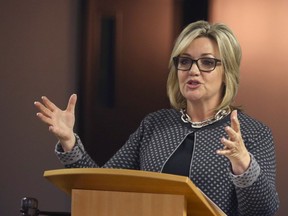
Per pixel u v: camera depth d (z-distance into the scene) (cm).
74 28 1054
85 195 538
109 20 1044
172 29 1025
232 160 551
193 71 648
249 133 646
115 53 1041
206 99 661
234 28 1002
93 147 1045
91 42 1048
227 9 1005
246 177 555
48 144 1062
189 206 545
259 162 627
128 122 1041
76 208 539
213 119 662
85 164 641
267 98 996
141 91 1038
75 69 1054
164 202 520
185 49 654
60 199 1055
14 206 1062
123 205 528
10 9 1066
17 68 1065
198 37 654
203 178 628
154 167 650
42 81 1062
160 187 515
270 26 996
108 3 1043
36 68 1062
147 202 523
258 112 998
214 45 652
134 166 688
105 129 1045
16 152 1063
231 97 662
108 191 533
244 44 1001
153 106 1036
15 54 1066
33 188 1061
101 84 1045
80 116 1048
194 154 642
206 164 632
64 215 639
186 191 511
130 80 1039
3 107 1066
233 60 657
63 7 1055
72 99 629
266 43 998
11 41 1066
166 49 1028
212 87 653
